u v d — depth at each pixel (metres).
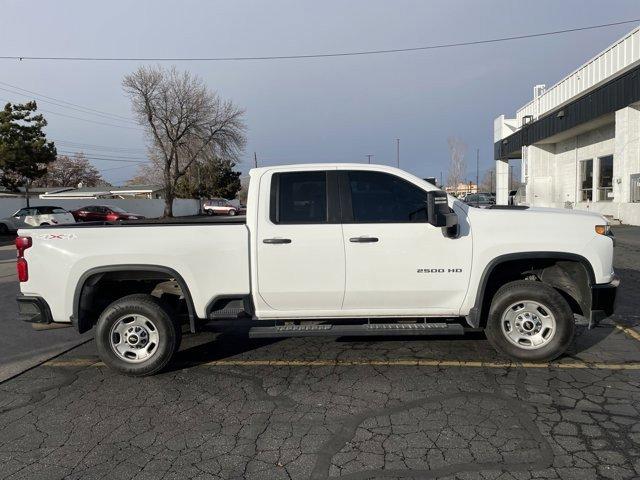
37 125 29.97
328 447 3.44
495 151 38.19
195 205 52.53
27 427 3.86
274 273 4.74
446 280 4.73
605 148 22.94
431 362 5.02
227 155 46.09
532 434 3.52
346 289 4.73
